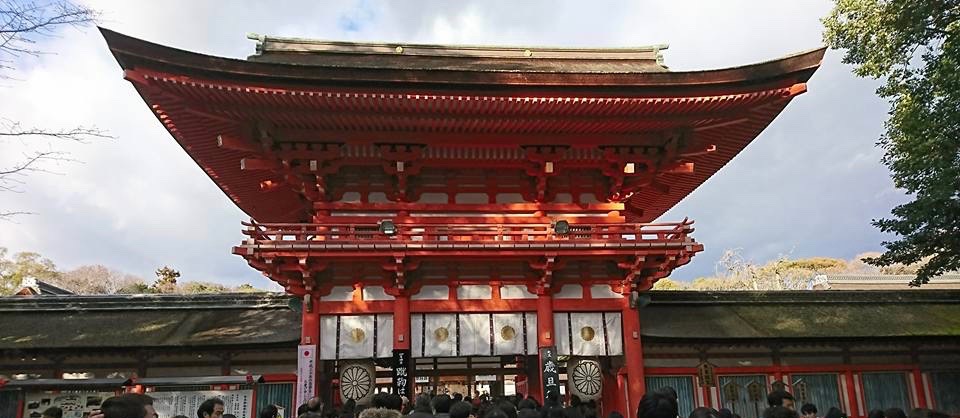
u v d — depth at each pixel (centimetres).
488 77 1627
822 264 7988
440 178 1977
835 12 2238
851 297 2448
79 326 2106
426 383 2506
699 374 2061
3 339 1995
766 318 2270
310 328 1777
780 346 2161
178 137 1902
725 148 2134
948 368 2220
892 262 2216
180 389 1891
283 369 2023
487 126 1798
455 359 2242
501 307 1842
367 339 1798
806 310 2370
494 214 1945
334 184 1938
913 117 2009
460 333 1823
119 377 1941
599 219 1967
